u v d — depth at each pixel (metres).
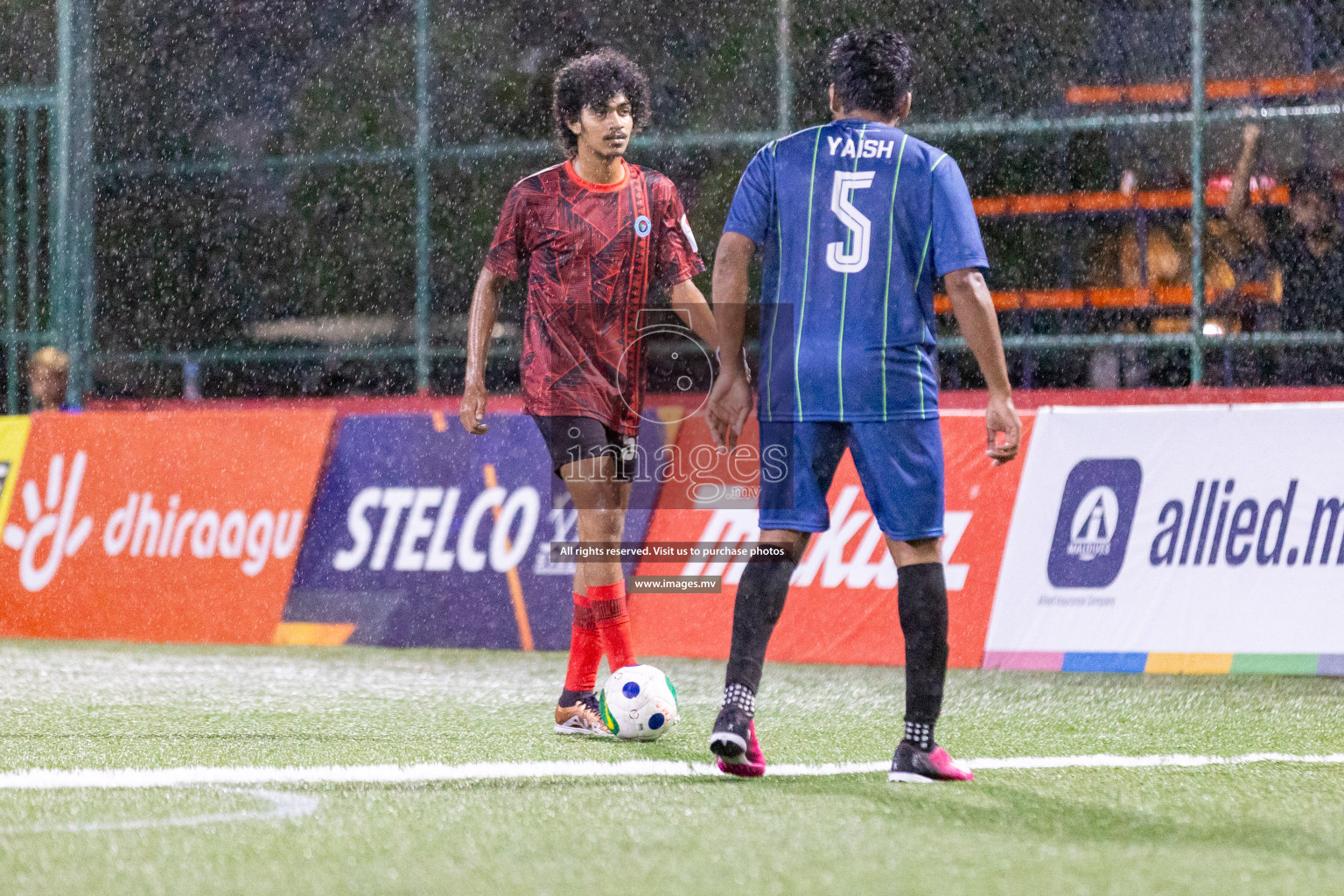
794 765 11.18
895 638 18.47
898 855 7.88
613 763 11.16
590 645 12.95
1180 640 17.48
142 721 13.79
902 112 10.70
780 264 10.41
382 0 31.73
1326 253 26.69
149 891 7.20
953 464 18.56
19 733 12.93
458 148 30.83
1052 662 17.81
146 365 31.72
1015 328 28.02
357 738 12.66
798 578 18.89
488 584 20.08
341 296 31.80
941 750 10.39
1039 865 7.66
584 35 30.77
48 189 31.33
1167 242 27.55
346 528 20.70
